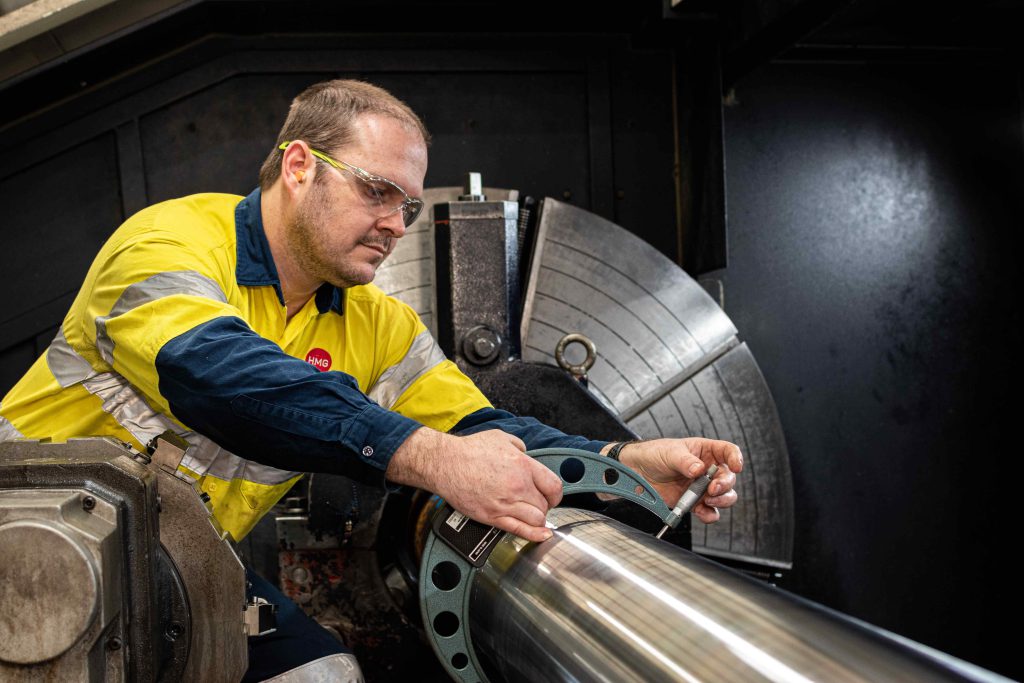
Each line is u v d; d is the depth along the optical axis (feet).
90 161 6.98
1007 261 8.07
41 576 2.70
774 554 6.75
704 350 6.71
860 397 7.84
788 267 7.80
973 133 8.05
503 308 5.59
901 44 7.68
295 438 3.25
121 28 6.32
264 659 4.22
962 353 7.98
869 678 1.90
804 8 6.47
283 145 4.31
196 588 3.13
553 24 7.51
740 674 2.10
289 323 4.55
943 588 7.88
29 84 6.61
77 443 3.09
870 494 7.82
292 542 5.51
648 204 7.72
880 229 7.91
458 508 3.31
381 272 6.37
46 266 6.93
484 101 7.50
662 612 2.56
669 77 7.73
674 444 3.93
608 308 6.65
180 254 3.76
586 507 4.17
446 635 3.69
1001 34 7.79
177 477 3.13
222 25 7.07
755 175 7.79
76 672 2.73
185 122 7.11
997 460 7.98
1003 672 7.91
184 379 3.24
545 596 3.05
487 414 4.56
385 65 7.32
